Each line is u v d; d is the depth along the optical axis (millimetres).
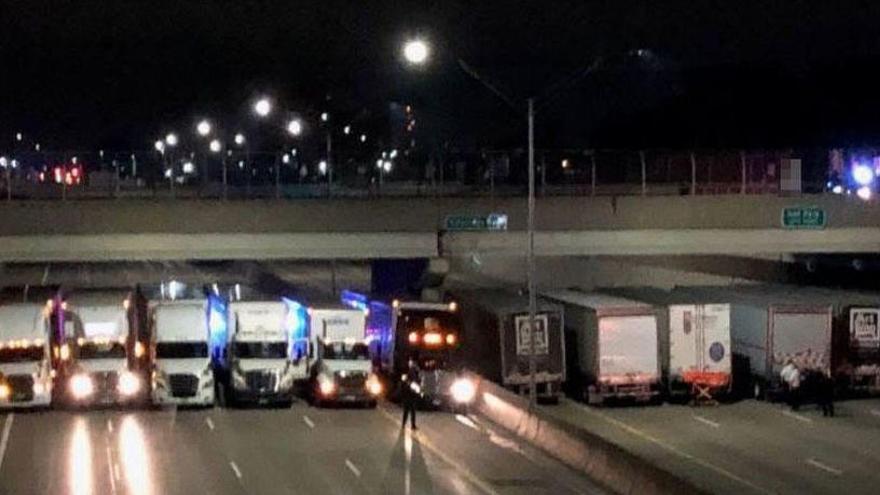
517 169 85438
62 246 69438
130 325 58312
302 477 39531
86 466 41719
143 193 80375
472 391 54906
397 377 57406
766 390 58625
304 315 59031
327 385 56062
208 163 83188
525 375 56938
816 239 73812
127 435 48531
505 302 60219
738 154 91438
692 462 43969
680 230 73000
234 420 52688
